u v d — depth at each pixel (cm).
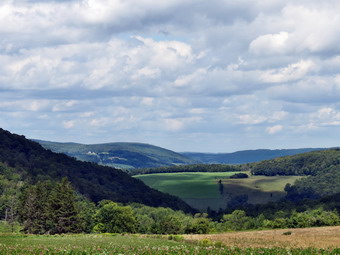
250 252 5038
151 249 5272
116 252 4816
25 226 14138
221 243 6712
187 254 4741
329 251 5297
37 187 14975
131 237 9650
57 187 14662
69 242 7050
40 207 14150
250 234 10250
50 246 5825
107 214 15788
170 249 5262
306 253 5053
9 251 4684
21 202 14812
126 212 15988
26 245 5984
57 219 13925
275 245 6569
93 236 10262
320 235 9250
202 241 6900
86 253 4597
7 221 16550
